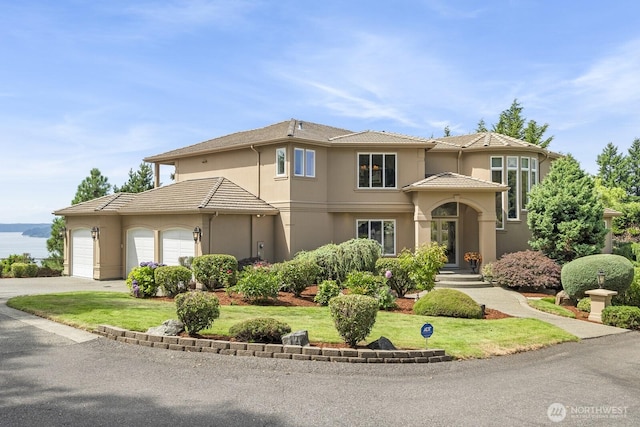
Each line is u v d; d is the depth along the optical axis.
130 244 23.45
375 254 18.84
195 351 9.27
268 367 8.52
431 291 14.86
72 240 25.42
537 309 15.85
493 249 21.84
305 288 16.36
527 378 8.48
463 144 26.06
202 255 18.52
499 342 10.73
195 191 22.52
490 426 6.16
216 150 24.33
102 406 6.52
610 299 14.99
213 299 10.15
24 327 11.16
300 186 21.92
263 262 19.58
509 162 24.31
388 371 8.59
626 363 9.79
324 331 10.66
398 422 6.21
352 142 22.91
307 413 6.45
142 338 9.69
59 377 7.75
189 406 6.58
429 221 21.88
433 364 9.14
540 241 21.03
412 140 23.47
